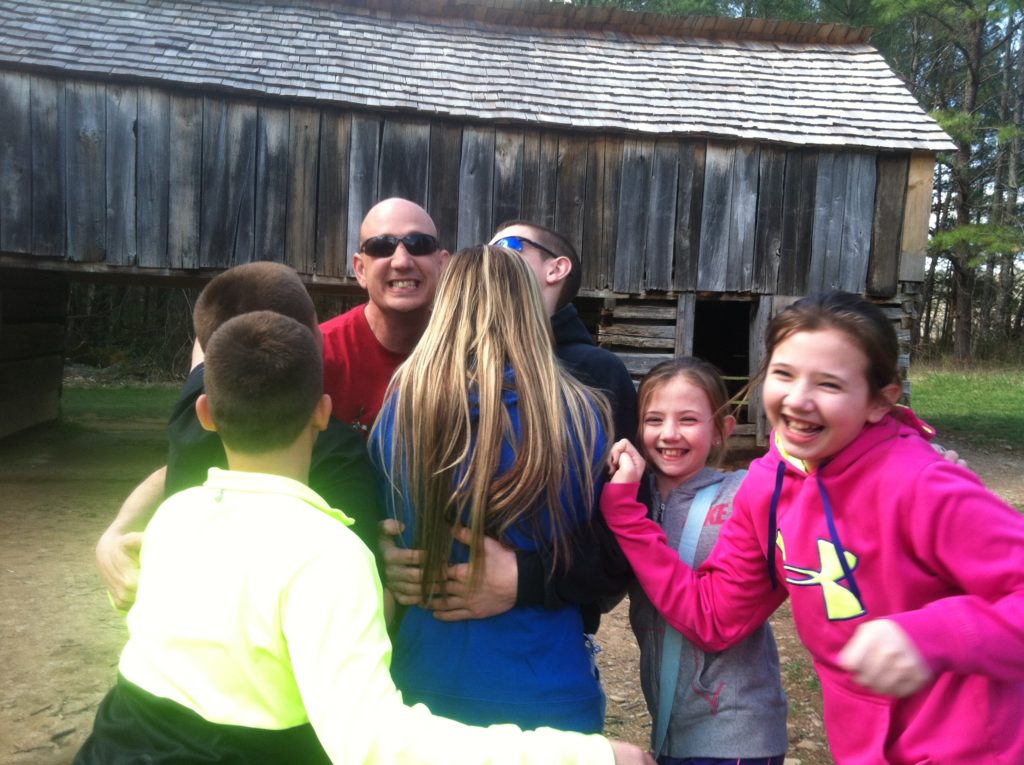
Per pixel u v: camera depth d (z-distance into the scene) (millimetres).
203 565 1295
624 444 1802
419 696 1633
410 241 2336
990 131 24156
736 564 1766
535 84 8711
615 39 9953
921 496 1389
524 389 1597
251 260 7930
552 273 2322
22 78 7469
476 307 1663
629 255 8531
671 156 8523
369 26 9188
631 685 3658
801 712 3363
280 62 8188
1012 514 1364
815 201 8719
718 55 9836
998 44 21000
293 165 7965
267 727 1237
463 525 1621
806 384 1480
